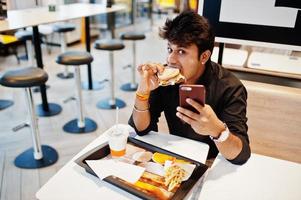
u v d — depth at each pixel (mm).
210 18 1729
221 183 964
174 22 1088
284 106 1638
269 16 1604
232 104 1187
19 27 2119
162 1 6969
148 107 1260
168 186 895
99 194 880
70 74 4297
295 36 1595
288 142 1697
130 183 904
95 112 3158
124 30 7504
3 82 1958
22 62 4789
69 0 5395
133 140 1158
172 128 1403
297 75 1806
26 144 2473
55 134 2664
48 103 3295
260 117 1719
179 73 1122
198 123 963
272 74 1855
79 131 2713
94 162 998
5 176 2061
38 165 2176
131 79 4195
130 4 7730
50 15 2826
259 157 1125
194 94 908
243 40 1716
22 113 3059
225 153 1024
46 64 4781
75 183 925
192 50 1074
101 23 6773
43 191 884
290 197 913
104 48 3115
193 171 974
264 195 917
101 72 4477
